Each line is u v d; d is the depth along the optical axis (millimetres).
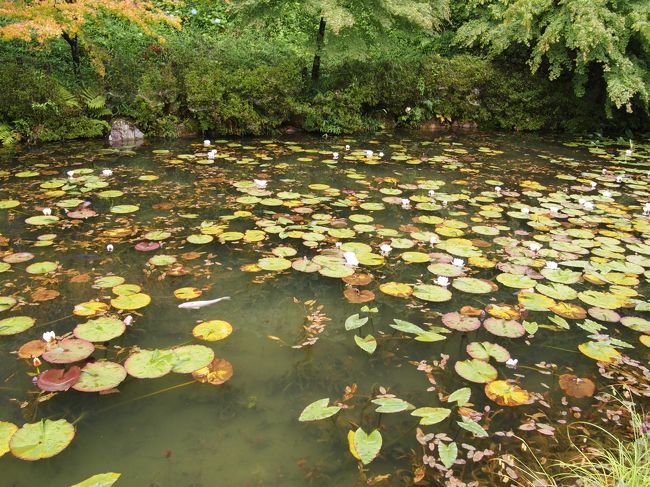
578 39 7180
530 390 2154
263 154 6078
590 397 2121
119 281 2818
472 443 1850
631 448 1834
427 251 3461
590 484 1611
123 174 4949
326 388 2109
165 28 8375
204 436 1828
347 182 5090
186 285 2861
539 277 3121
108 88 6453
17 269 2939
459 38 8891
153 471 1668
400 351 2389
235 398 2027
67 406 1943
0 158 5297
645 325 2658
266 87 7066
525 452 1813
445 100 8328
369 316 2670
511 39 8227
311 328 2523
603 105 8781
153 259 3100
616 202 4828
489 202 4684
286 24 9500
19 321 2385
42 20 5301
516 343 2516
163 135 6621
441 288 2918
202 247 3369
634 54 8219
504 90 8445
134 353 2191
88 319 2445
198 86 6680
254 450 1775
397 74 8086
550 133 8672
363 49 7270
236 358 2270
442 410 1907
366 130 7957
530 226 4059
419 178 5398
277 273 3076
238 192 4539
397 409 1865
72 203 4012
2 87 5742
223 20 9102
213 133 7051
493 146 7359
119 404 1968
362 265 3207
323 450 1791
